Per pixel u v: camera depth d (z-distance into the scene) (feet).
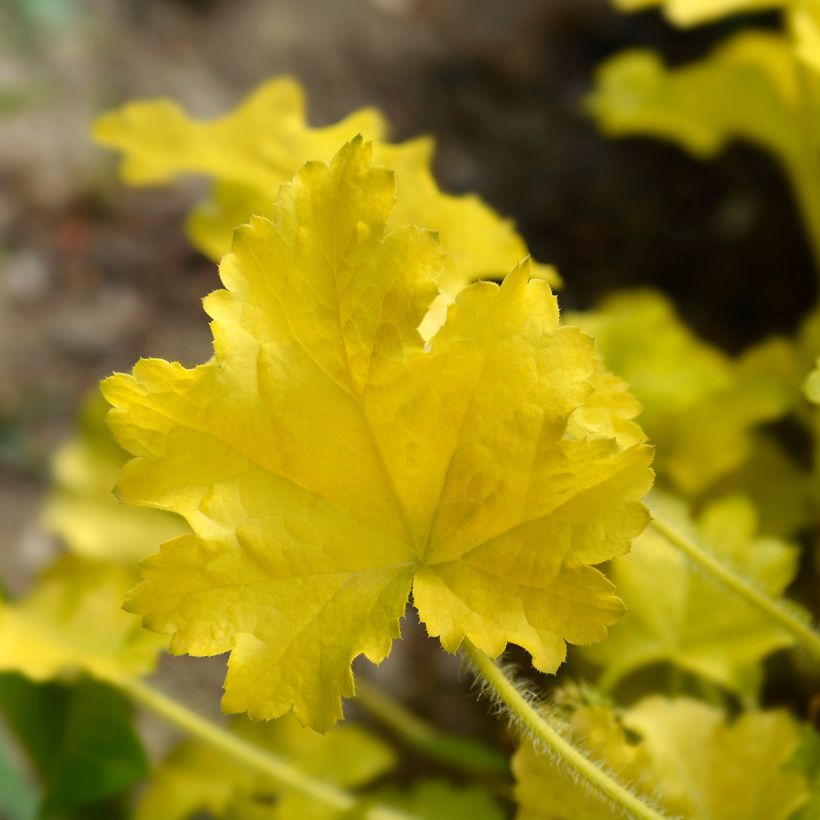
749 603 1.62
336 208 1.48
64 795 1.83
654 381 2.06
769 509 2.16
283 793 1.88
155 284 5.30
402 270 1.48
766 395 2.10
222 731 1.81
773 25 5.90
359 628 1.49
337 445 1.50
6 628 1.78
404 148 1.75
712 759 1.66
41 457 4.64
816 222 2.34
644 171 5.75
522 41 6.45
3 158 5.77
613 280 5.29
